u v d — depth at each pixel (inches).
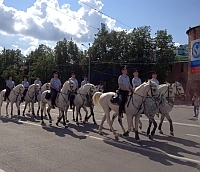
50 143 349.7
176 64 1836.9
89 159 278.1
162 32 1797.5
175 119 652.7
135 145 344.8
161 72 1734.7
